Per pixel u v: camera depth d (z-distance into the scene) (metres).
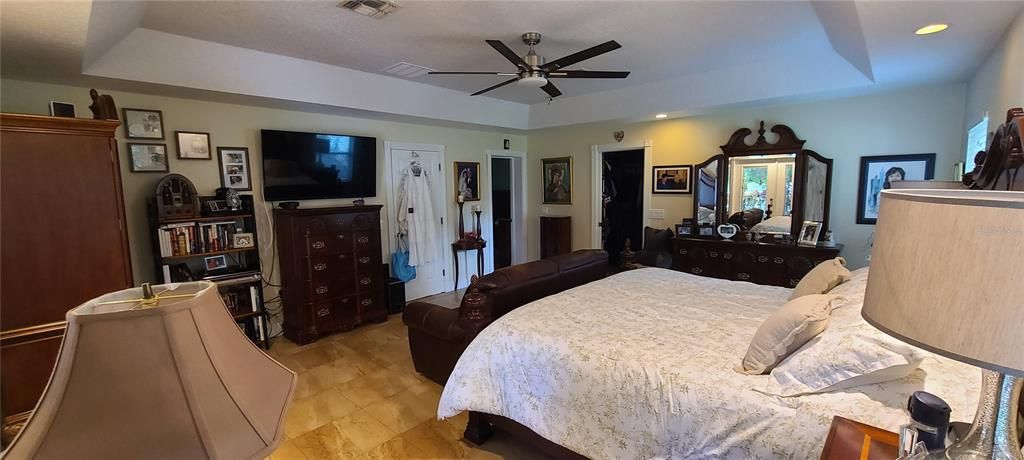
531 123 6.11
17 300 2.28
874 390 1.41
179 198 3.46
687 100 4.55
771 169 4.59
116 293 0.89
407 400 3.05
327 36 3.20
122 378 0.73
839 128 4.20
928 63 2.94
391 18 2.86
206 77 3.34
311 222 4.11
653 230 5.44
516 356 2.23
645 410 1.78
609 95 5.21
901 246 0.77
